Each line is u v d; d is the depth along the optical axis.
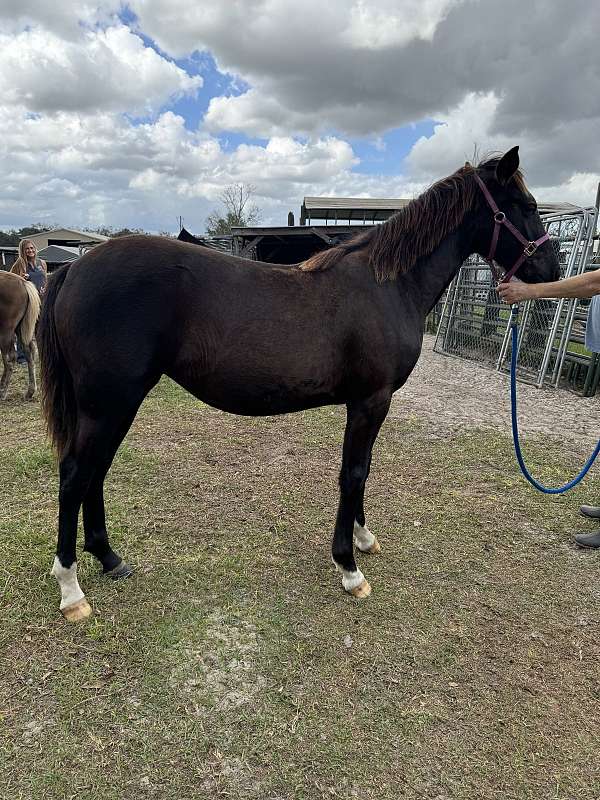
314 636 2.02
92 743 1.54
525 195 2.23
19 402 5.28
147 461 3.65
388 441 4.27
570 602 2.29
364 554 2.61
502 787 1.46
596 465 3.82
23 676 1.77
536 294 2.25
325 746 1.56
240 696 1.73
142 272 1.81
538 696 1.78
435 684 1.81
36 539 2.57
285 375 1.94
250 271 1.96
